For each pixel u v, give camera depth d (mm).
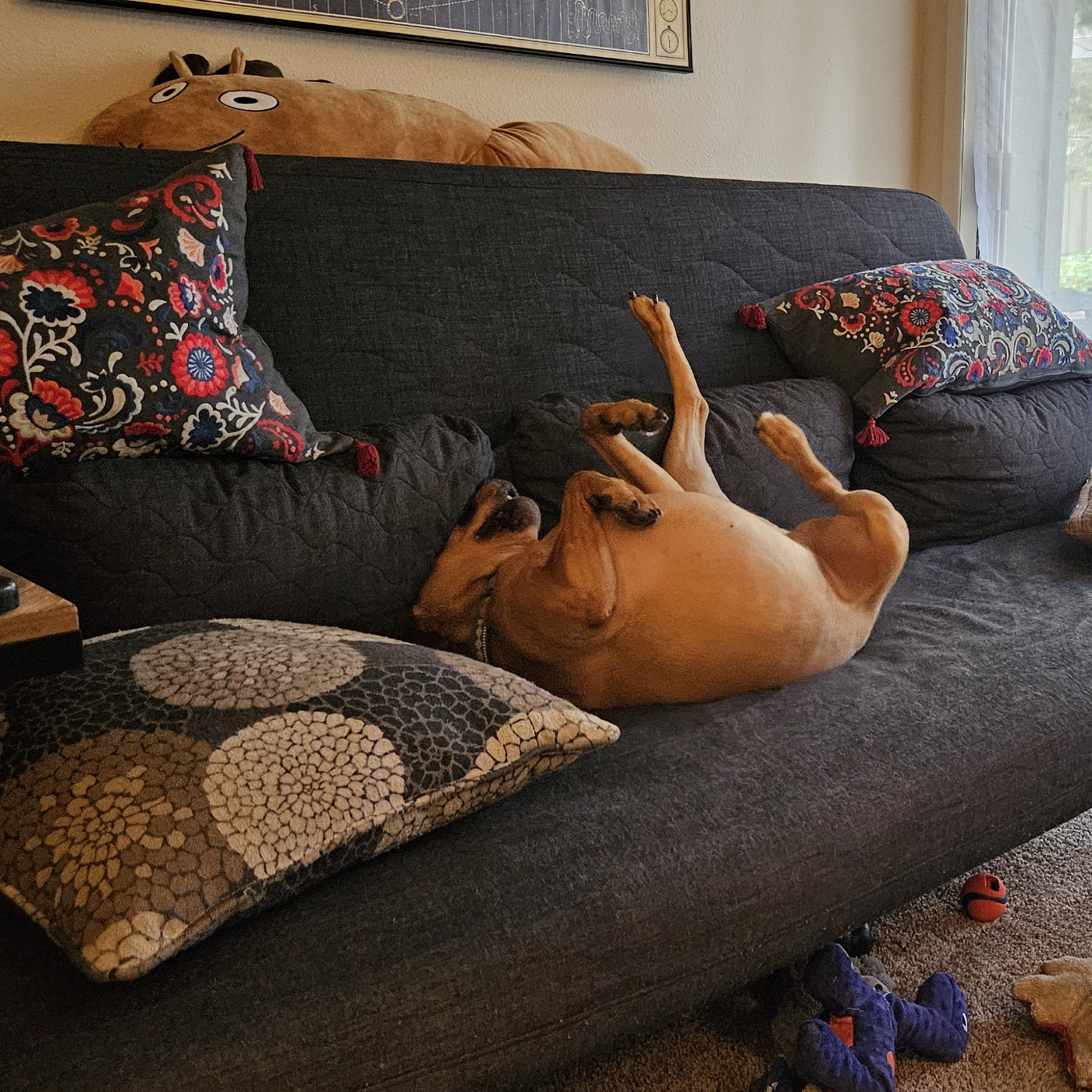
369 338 1438
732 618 1154
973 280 1877
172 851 731
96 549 1045
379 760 840
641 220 1731
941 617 1409
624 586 1144
